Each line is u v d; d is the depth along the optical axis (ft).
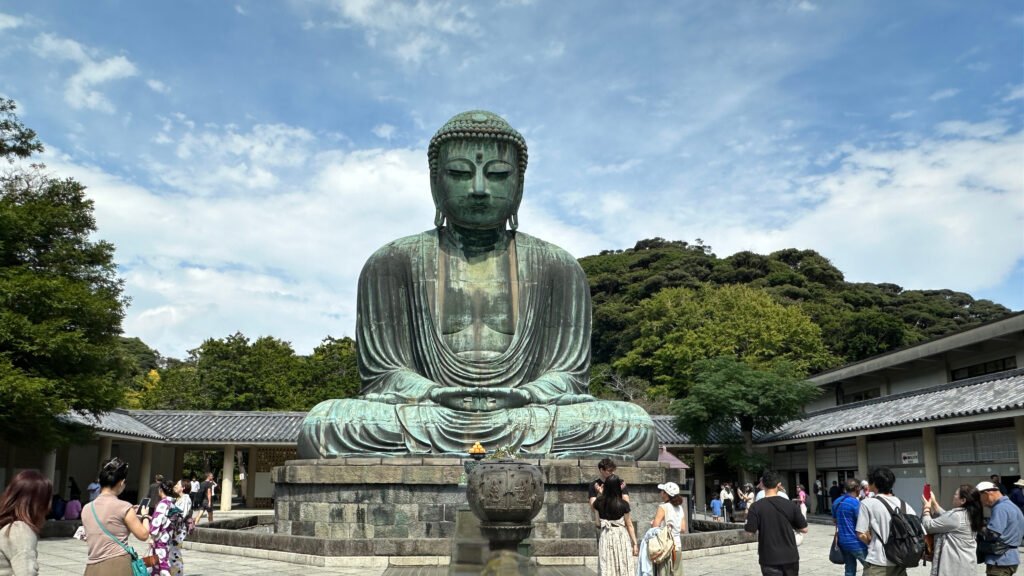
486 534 33.22
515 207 60.90
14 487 19.44
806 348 160.66
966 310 209.87
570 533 46.83
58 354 67.77
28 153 82.79
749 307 162.50
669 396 154.20
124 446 119.03
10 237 71.67
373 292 59.06
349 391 154.92
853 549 32.17
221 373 145.07
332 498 47.96
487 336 58.13
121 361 79.25
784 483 136.15
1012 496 54.70
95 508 22.27
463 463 47.75
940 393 91.66
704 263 229.45
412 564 43.65
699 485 123.75
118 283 80.18
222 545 51.31
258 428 113.60
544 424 51.83
